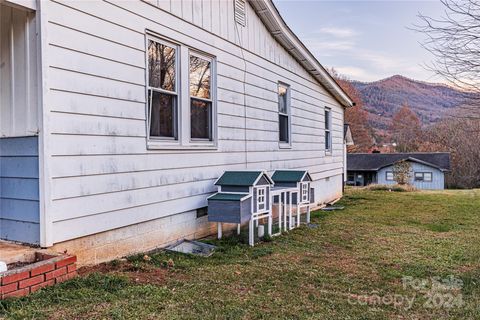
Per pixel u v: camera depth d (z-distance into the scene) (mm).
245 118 6703
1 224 3613
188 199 5164
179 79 5059
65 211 3490
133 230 4277
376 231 6641
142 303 2885
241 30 6621
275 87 7922
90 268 3680
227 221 5090
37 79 3305
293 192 6906
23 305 2650
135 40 4297
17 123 3455
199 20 5461
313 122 10156
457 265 4453
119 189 4070
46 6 3322
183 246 4902
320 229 6762
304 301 3170
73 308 2688
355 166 33438
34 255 3223
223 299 3107
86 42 3699
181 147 5020
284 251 5027
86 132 3693
